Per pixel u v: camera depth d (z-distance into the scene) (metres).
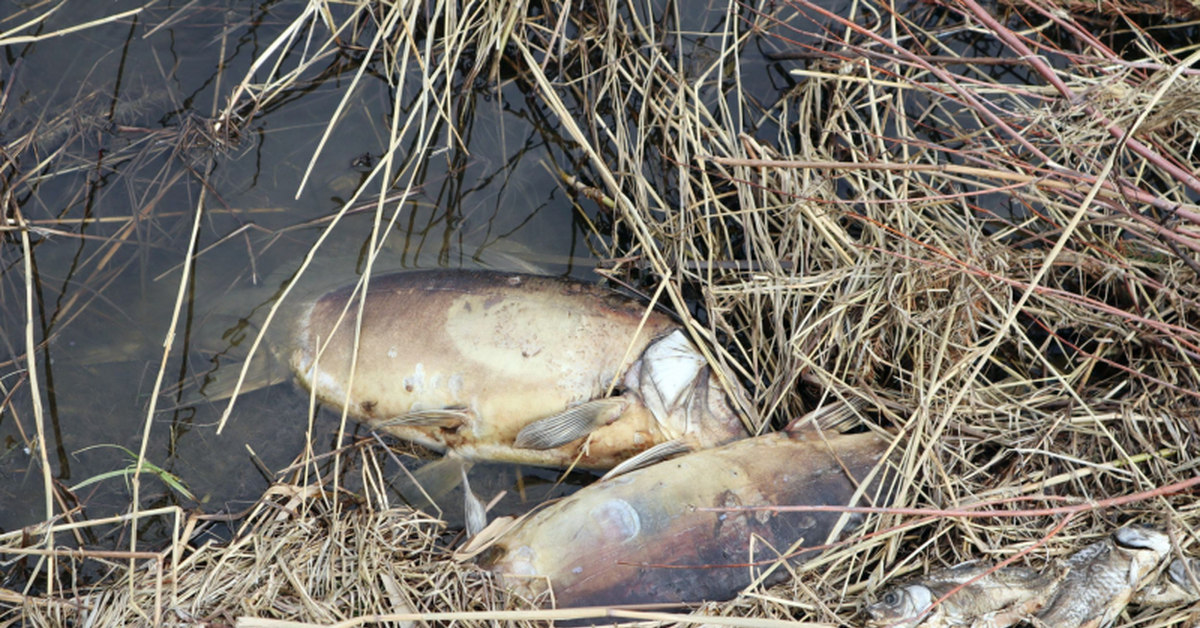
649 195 4.11
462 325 3.96
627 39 4.15
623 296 3.97
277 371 4.00
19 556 3.88
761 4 4.20
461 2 4.16
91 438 3.96
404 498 3.96
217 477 3.96
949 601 3.79
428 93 4.14
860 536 3.85
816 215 4.01
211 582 3.85
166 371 4.00
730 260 4.05
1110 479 3.88
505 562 3.84
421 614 3.78
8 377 3.97
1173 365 3.91
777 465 3.88
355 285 4.01
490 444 3.97
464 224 4.10
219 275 4.05
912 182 4.04
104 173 4.08
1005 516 3.85
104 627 3.82
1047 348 4.00
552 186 4.13
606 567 3.84
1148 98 3.95
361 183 4.11
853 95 4.09
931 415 3.91
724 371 3.96
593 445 3.95
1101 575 3.80
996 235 3.99
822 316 3.95
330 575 3.85
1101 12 4.16
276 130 4.12
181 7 4.17
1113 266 3.94
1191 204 3.93
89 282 4.03
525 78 4.16
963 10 4.07
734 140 4.09
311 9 4.08
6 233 4.03
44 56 4.13
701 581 3.84
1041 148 4.05
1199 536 3.79
